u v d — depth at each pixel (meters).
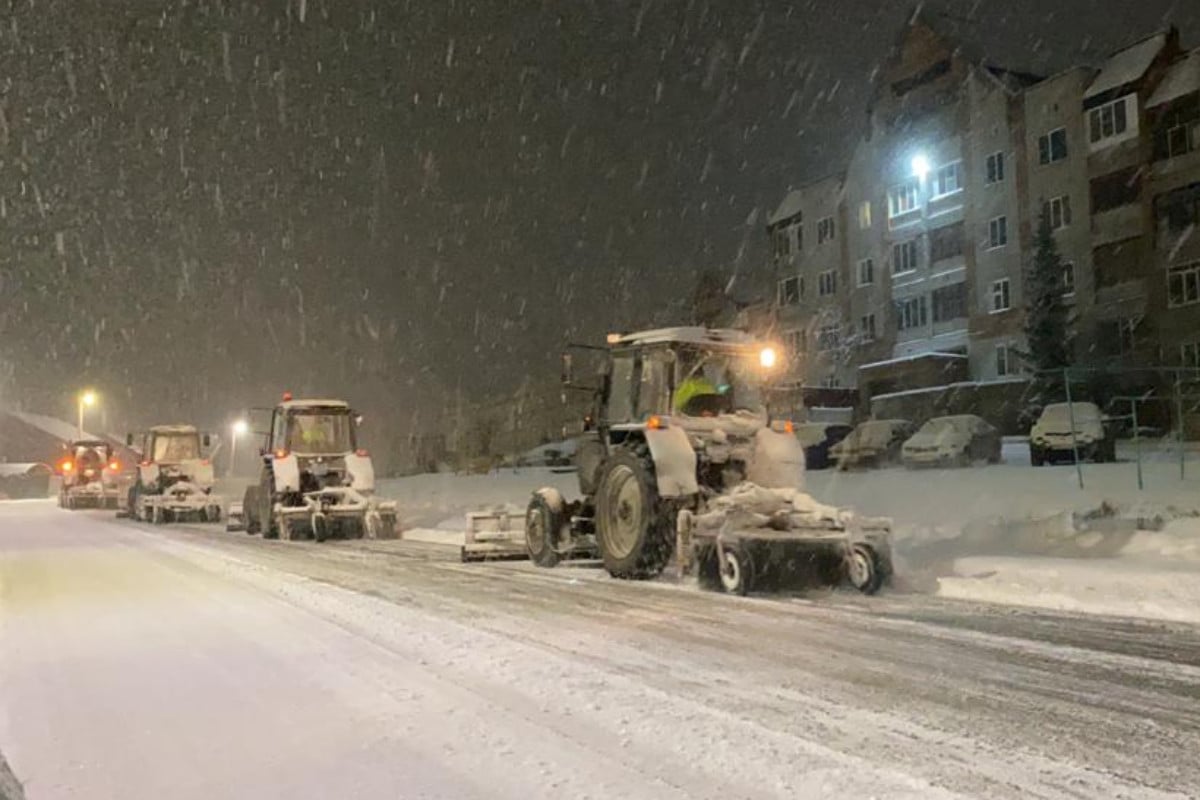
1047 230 37.34
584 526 13.76
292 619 9.72
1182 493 14.99
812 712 5.88
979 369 42.91
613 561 12.30
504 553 15.16
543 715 5.96
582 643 8.04
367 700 6.46
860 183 49.34
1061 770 4.81
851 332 49.78
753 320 48.91
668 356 12.66
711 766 4.98
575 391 13.96
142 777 5.15
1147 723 5.55
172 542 20.62
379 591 11.52
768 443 11.98
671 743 5.35
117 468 41.06
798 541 10.35
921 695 6.22
